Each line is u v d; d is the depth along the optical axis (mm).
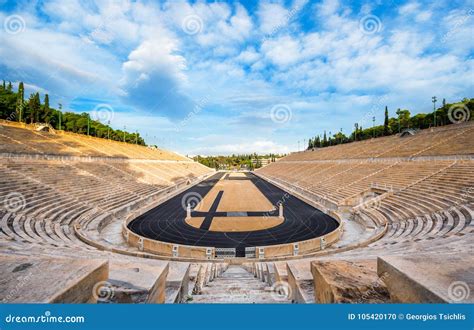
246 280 11055
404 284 3512
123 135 95000
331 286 4020
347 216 26750
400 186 27922
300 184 51000
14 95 53125
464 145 32719
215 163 166750
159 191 39438
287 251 16625
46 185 24062
